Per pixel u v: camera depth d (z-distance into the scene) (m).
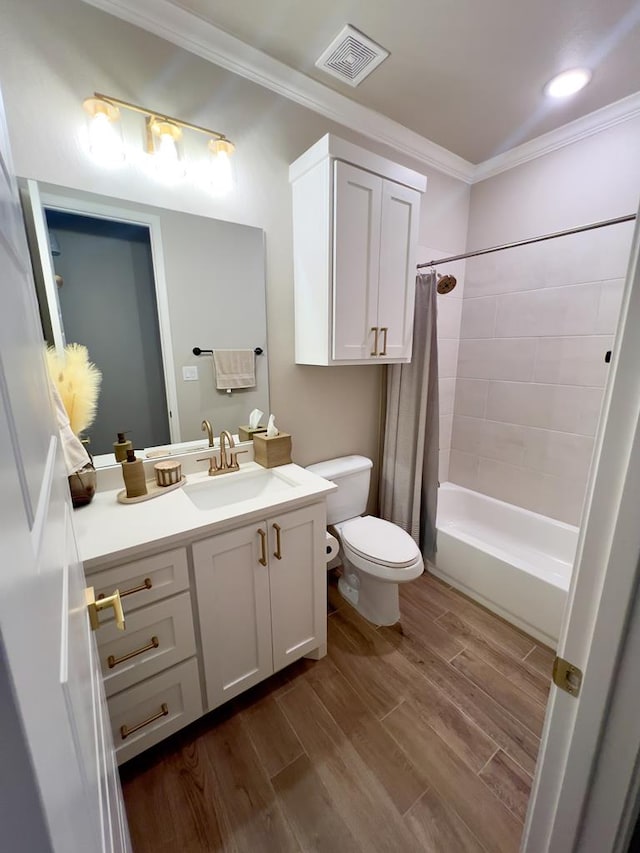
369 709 1.35
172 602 1.09
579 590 0.49
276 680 1.47
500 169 2.21
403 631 1.74
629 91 1.63
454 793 1.09
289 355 1.80
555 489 2.16
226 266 1.53
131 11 1.18
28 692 0.22
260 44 1.37
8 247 0.42
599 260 1.85
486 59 1.45
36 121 1.10
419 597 2.00
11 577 0.22
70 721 0.35
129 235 1.30
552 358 2.09
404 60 1.46
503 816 1.03
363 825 1.01
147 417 1.44
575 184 1.91
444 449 2.67
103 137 1.16
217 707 1.30
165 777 1.13
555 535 2.12
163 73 1.28
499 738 1.25
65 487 0.76
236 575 1.22
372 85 1.59
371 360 1.71
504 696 1.40
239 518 1.17
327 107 1.66
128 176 1.27
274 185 1.59
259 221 1.58
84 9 1.12
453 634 1.72
